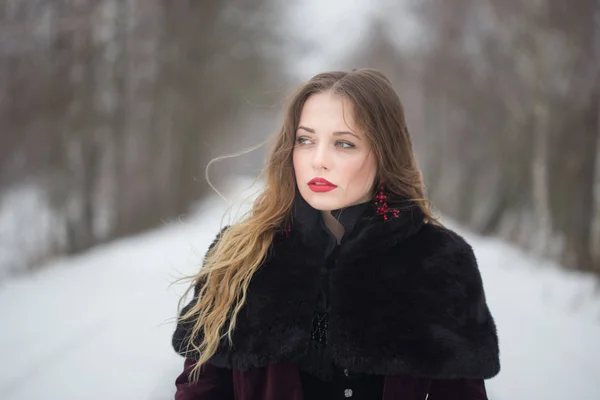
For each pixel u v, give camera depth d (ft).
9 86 41.37
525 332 17.95
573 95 39.40
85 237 46.37
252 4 64.03
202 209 76.59
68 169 45.96
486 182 63.67
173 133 63.46
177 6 56.75
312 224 5.28
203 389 5.09
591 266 32.19
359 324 4.77
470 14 52.90
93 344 15.90
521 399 12.29
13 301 22.24
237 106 71.61
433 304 4.85
